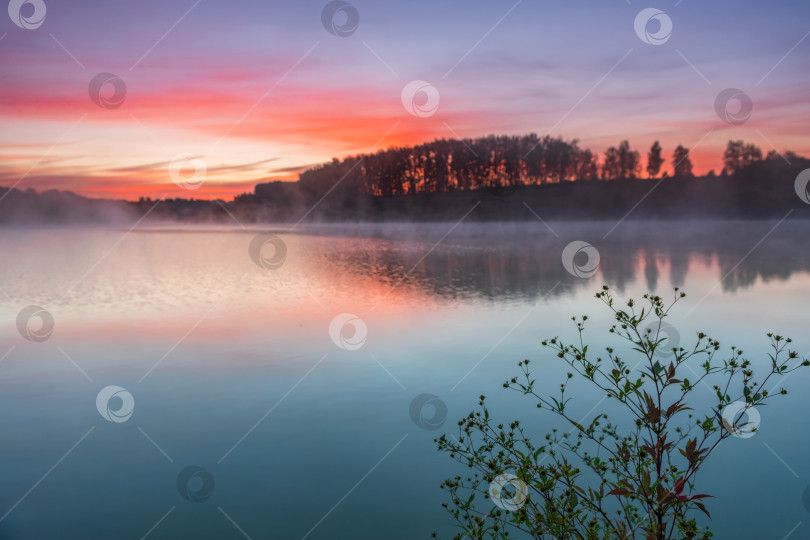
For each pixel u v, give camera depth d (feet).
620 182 299.99
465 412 26.50
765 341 37.37
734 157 284.20
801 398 26.53
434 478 20.38
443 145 309.63
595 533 8.76
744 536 15.92
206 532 17.04
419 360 35.60
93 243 177.68
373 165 327.06
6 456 22.82
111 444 24.00
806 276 72.69
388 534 16.55
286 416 26.86
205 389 30.96
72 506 18.92
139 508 18.83
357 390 30.25
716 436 22.39
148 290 70.95
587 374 9.55
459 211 295.28
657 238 160.97
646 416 9.08
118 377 33.55
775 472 19.69
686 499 8.57
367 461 21.93
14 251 144.77
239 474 21.11
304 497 19.20
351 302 58.95
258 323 48.78
